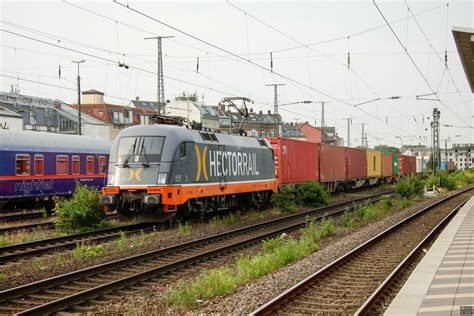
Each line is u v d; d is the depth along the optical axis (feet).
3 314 32.45
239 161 88.07
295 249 53.62
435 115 192.44
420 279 37.19
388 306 30.78
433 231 65.57
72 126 195.31
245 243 60.29
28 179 92.63
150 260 50.11
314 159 130.82
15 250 55.16
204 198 78.84
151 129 72.38
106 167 113.29
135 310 32.55
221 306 33.53
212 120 267.80
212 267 48.14
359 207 96.17
